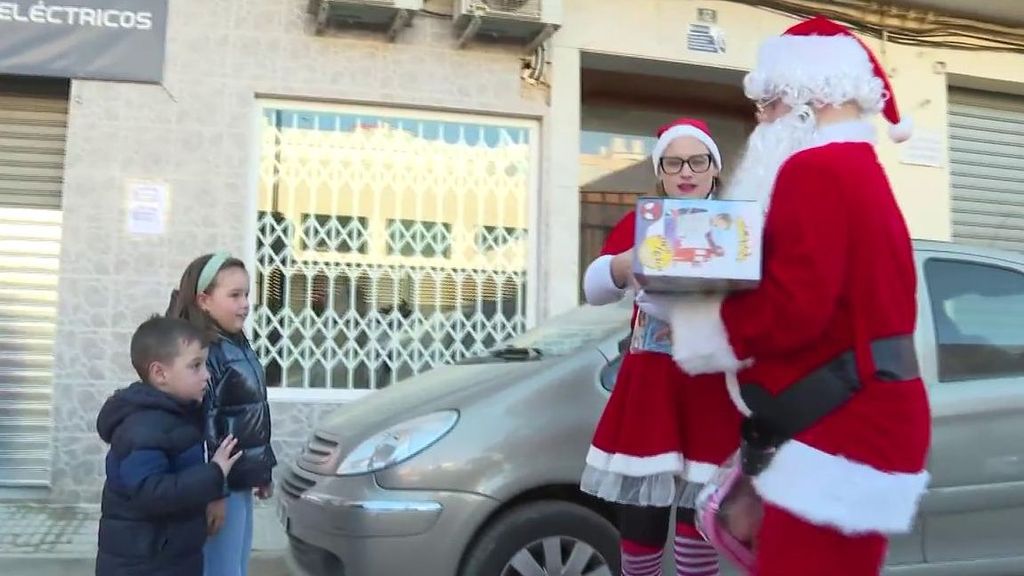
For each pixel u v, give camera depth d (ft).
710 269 5.89
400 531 11.09
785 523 5.94
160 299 21.38
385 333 23.16
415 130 23.50
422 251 23.47
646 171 27.94
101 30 21.42
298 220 22.76
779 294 5.80
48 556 16.87
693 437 8.53
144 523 8.81
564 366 12.26
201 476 8.81
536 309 23.81
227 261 10.51
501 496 11.28
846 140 6.31
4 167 22.20
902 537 12.00
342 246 23.02
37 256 22.18
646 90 27.55
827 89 6.39
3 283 22.02
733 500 6.66
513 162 24.08
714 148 9.48
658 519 9.11
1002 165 29.17
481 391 12.13
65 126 22.38
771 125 6.75
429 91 23.13
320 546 11.55
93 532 18.61
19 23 21.18
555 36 23.85
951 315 13.02
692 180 9.34
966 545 12.24
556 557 11.41
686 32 24.84
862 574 5.88
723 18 25.13
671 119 28.25
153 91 21.63
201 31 21.90
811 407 5.95
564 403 11.85
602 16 24.27
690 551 8.85
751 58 25.30
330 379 22.76
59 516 19.83
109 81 21.44
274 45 22.27
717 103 28.66
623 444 8.60
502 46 23.56
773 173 6.55
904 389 5.84
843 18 26.16
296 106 22.76
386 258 23.26
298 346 22.63
